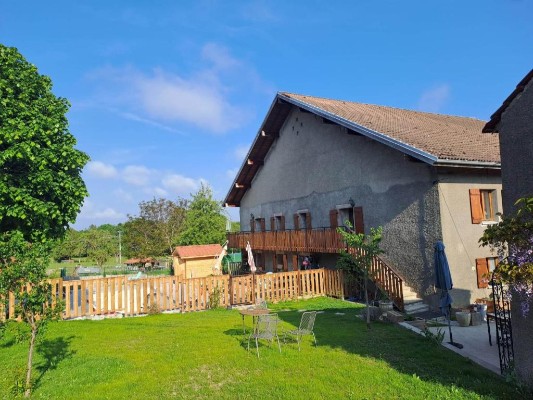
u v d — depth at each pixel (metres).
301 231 21.42
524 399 6.17
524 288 5.64
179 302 15.70
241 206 31.75
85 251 42.22
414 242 15.32
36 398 6.97
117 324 13.08
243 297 16.78
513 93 6.76
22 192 13.51
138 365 8.62
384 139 15.10
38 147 13.78
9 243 7.14
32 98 14.91
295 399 6.65
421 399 6.48
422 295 14.92
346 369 8.00
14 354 9.70
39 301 7.32
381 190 17.12
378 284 15.28
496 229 6.11
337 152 20.22
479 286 14.66
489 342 9.51
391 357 8.70
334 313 14.36
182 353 9.41
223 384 7.46
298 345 9.52
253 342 10.24
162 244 40.94
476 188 15.26
